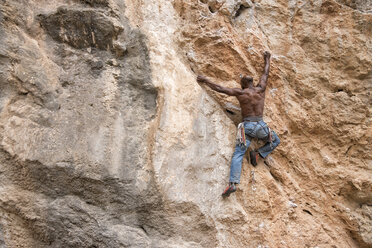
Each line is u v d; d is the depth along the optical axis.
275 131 5.39
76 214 4.17
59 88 4.52
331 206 5.65
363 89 5.99
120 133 4.45
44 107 4.39
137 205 4.21
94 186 4.21
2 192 4.06
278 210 5.13
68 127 4.34
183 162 4.51
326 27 6.04
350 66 5.98
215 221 4.56
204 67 5.39
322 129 5.79
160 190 4.24
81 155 4.22
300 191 5.47
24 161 4.11
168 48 5.00
